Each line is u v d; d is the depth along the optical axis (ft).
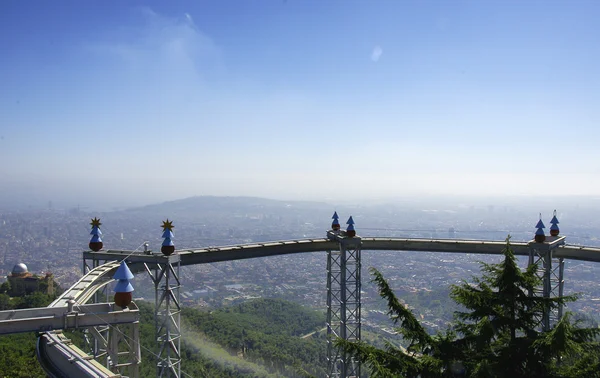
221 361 227.40
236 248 157.69
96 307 82.79
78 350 65.92
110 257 124.98
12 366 151.12
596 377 54.80
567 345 56.54
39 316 78.43
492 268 68.69
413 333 66.44
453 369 60.70
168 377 117.39
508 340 65.21
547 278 147.54
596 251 156.46
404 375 60.95
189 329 259.39
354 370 152.87
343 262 159.84
